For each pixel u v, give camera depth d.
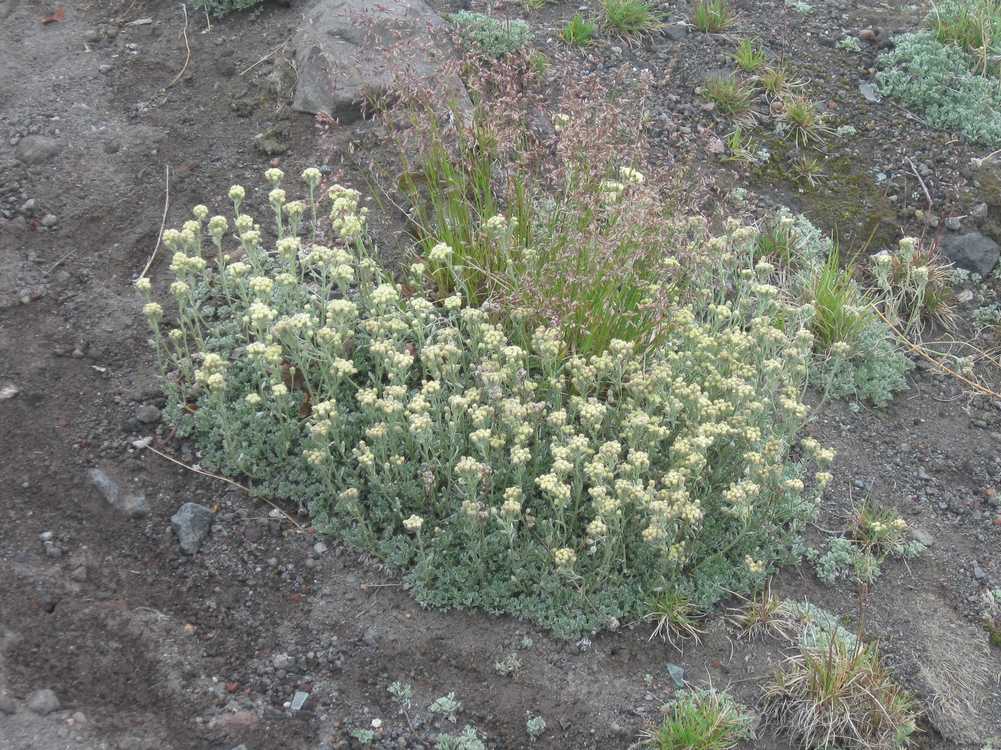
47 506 0.72
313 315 0.81
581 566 0.72
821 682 0.68
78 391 0.80
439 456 0.76
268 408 0.79
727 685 0.69
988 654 0.75
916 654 0.74
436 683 0.67
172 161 1.00
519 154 0.90
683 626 0.72
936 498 0.87
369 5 1.07
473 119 0.90
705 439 0.69
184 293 0.76
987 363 1.01
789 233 1.05
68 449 0.76
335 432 0.73
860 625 0.71
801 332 0.82
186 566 0.72
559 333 0.78
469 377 0.80
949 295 1.06
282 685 0.66
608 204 0.83
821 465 0.75
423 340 0.78
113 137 1.02
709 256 0.86
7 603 0.65
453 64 0.90
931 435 0.93
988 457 0.91
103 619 0.66
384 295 0.76
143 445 0.77
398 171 1.00
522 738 0.65
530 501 0.76
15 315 0.84
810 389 0.95
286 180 1.00
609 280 0.81
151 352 0.84
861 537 0.82
